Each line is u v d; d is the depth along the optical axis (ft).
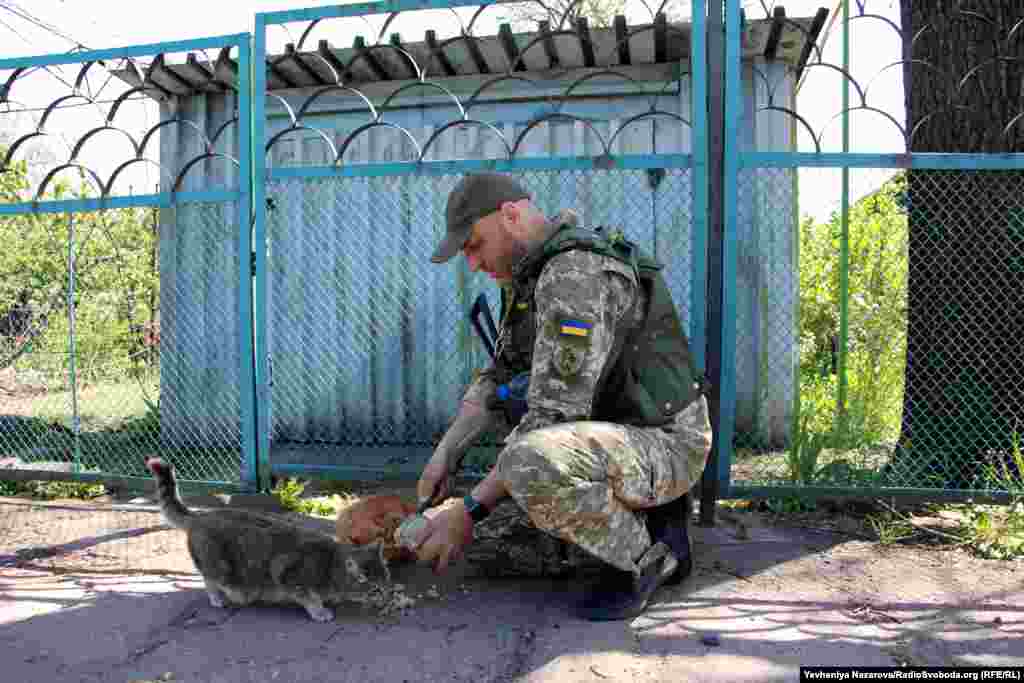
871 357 16.05
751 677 7.47
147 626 8.84
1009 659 7.86
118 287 20.10
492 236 9.04
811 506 13.11
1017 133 13.56
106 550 11.69
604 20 17.67
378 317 19.21
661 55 18.19
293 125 13.37
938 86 14.11
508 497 9.80
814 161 11.94
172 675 7.63
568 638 8.32
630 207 18.43
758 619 8.88
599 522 8.14
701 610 9.13
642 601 8.96
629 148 18.70
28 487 15.43
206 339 19.63
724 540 11.75
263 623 8.91
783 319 17.87
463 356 18.86
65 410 20.84
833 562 10.78
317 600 8.92
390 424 19.22
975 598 9.52
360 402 19.27
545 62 18.61
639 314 9.07
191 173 20.01
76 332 20.12
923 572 10.40
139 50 13.82
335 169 13.14
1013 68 13.60
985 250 13.53
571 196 18.69
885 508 12.82
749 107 18.17
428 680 7.48
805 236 22.22
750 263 17.92
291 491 13.96
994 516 12.01
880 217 18.08
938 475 13.12
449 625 8.76
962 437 13.46
